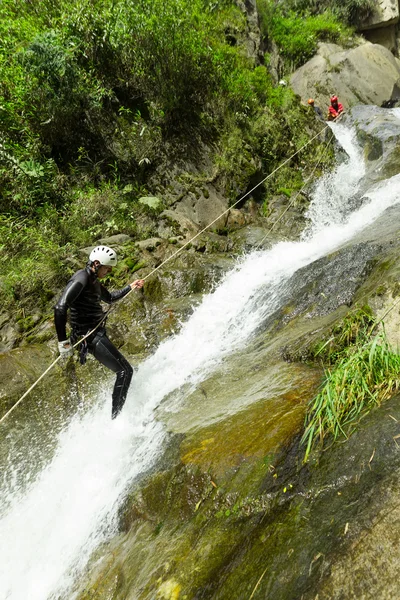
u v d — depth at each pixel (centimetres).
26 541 323
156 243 680
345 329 341
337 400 258
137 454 331
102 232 691
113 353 384
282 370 353
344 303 406
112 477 328
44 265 592
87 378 480
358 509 188
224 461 259
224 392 366
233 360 424
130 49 812
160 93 838
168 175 812
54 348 504
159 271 628
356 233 652
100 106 755
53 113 716
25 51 709
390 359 268
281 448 251
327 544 179
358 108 1273
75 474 361
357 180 945
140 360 503
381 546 167
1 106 684
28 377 461
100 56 801
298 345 371
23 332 530
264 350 410
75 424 438
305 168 1000
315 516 198
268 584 177
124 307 568
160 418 368
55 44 716
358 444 223
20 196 655
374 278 391
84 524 303
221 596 186
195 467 264
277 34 1506
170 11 848
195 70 879
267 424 278
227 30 1203
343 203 862
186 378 427
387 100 1388
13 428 428
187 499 254
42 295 568
